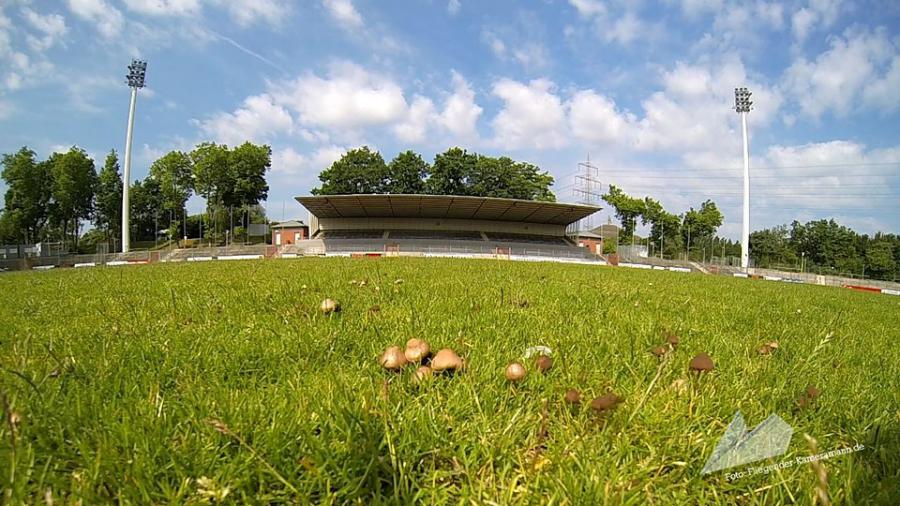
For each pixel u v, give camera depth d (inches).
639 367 83.7
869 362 111.5
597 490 42.7
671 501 43.4
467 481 46.4
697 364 77.3
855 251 3582.7
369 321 118.8
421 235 2677.2
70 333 110.0
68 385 66.8
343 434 51.6
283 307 145.8
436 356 75.1
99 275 398.0
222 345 94.3
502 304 158.7
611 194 3811.5
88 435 50.3
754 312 199.9
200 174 3171.8
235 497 42.6
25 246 2004.2
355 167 3250.5
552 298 192.4
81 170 2844.5
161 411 56.1
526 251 2278.5
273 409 57.1
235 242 3304.6
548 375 76.0
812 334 149.3
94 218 3122.5
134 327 113.7
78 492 39.6
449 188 3299.7
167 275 362.9
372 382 68.1
